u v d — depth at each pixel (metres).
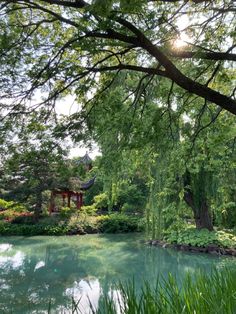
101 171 6.95
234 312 2.43
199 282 3.00
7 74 4.91
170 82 6.26
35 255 15.12
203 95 4.45
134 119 5.87
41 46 5.20
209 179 15.25
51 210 24.84
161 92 6.32
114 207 28.42
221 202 15.10
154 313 2.46
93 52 4.36
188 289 2.80
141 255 15.41
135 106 5.89
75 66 5.01
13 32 5.07
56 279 10.89
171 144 6.47
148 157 7.28
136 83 6.50
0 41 4.79
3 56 4.80
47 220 22.61
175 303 2.58
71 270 12.26
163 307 2.60
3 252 15.69
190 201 17.25
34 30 5.12
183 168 7.85
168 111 5.86
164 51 4.41
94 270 12.33
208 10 4.54
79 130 5.19
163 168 8.24
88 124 5.34
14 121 5.09
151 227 15.45
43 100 5.24
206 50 4.49
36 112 5.22
